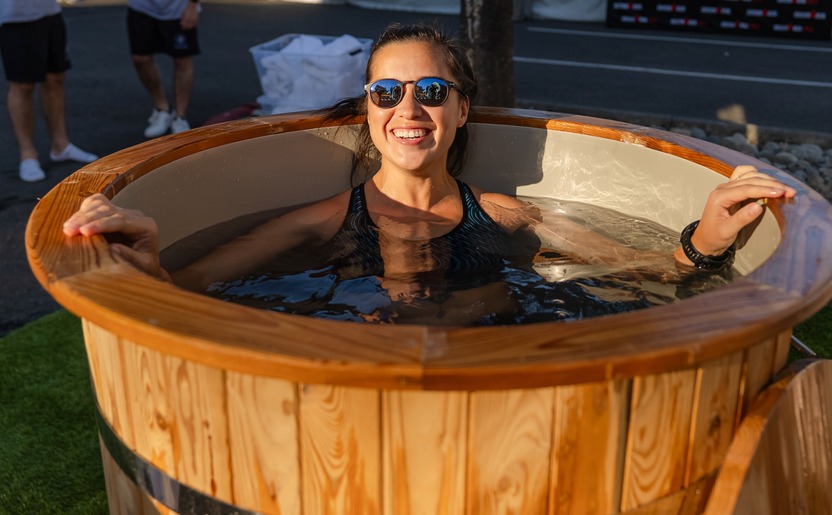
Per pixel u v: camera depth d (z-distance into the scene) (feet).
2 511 6.79
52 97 15.69
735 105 21.13
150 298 4.00
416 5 36.68
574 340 3.63
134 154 6.75
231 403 3.89
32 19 14.38
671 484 4.17
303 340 3.60
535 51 28.58
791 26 30.96
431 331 3.71
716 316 3.86
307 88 15.98
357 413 3.71
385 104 7.09
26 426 7.95
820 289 4.17
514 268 6.77
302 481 3.93
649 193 7.70
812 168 16.22
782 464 4.43
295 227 7.47
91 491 7.07
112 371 4.45
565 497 3.94
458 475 3.80
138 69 17.85
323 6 38.58
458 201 7.80
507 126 8.41
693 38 31.35
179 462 4.24
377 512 3.91
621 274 6.64
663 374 3.83
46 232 4.92
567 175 8.31
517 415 3.70
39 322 9.99
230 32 31.63
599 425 3.82
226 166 7.49
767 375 4.48
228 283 6.39
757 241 5.98
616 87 23.24
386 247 7.11
